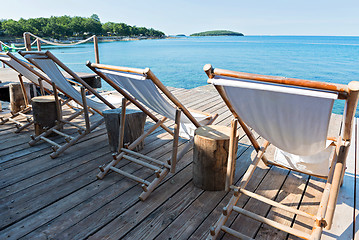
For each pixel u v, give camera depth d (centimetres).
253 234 179
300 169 244
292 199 222
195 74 1941
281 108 135
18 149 316
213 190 232
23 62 329
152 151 317
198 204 213
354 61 2900
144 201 216
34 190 229
